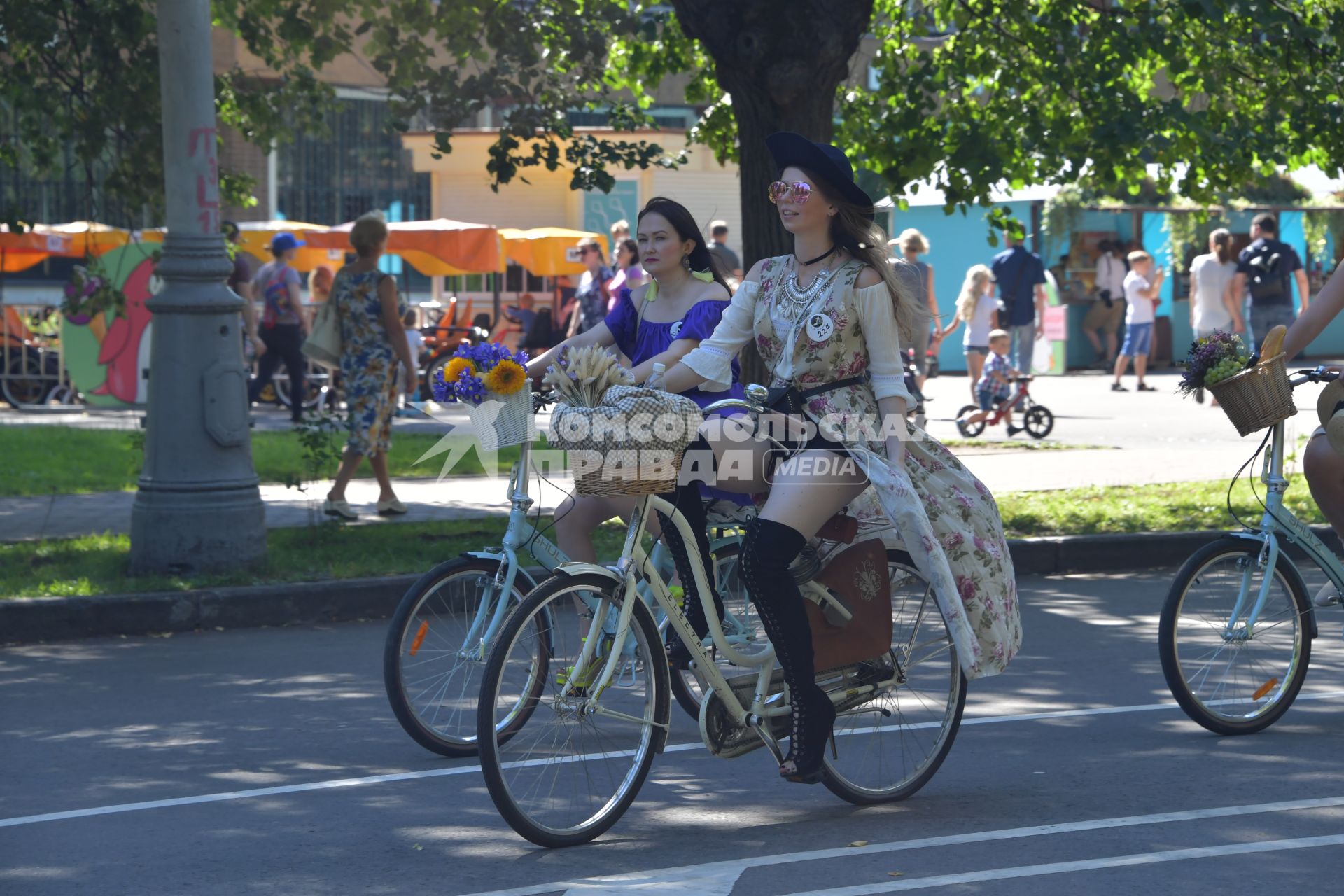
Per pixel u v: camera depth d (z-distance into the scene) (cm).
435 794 1298
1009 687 1677
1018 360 4806
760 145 2503
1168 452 3581
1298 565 1603
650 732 1200
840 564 1245
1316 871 1073
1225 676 1466
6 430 4009
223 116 3262
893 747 1278
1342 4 2764
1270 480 1482
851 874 1080
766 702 1231
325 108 3244
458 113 3016
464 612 1416
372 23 2995
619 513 1417
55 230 4900
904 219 6525
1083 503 2769
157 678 1755
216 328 2186
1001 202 6228
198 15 2184
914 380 3177
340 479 2692
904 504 1156
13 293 6072
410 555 2331
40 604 1973
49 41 2786
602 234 6475
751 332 1234
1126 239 6312
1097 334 6275
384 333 2686
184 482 2175
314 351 2684
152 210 2898
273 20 3053
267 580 2133
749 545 1169
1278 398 1427
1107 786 1296
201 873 1103
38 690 1702
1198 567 1453
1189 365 1445
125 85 2792
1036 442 3788
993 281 4816
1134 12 2672
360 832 1197
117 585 2081
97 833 1197
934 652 1294
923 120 2850
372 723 1551
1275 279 4638
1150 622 2033
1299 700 1591
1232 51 2833
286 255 4303
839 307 1168
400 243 5062
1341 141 2764
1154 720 1529
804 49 2436
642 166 3045
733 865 1104
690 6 2478
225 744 1470
